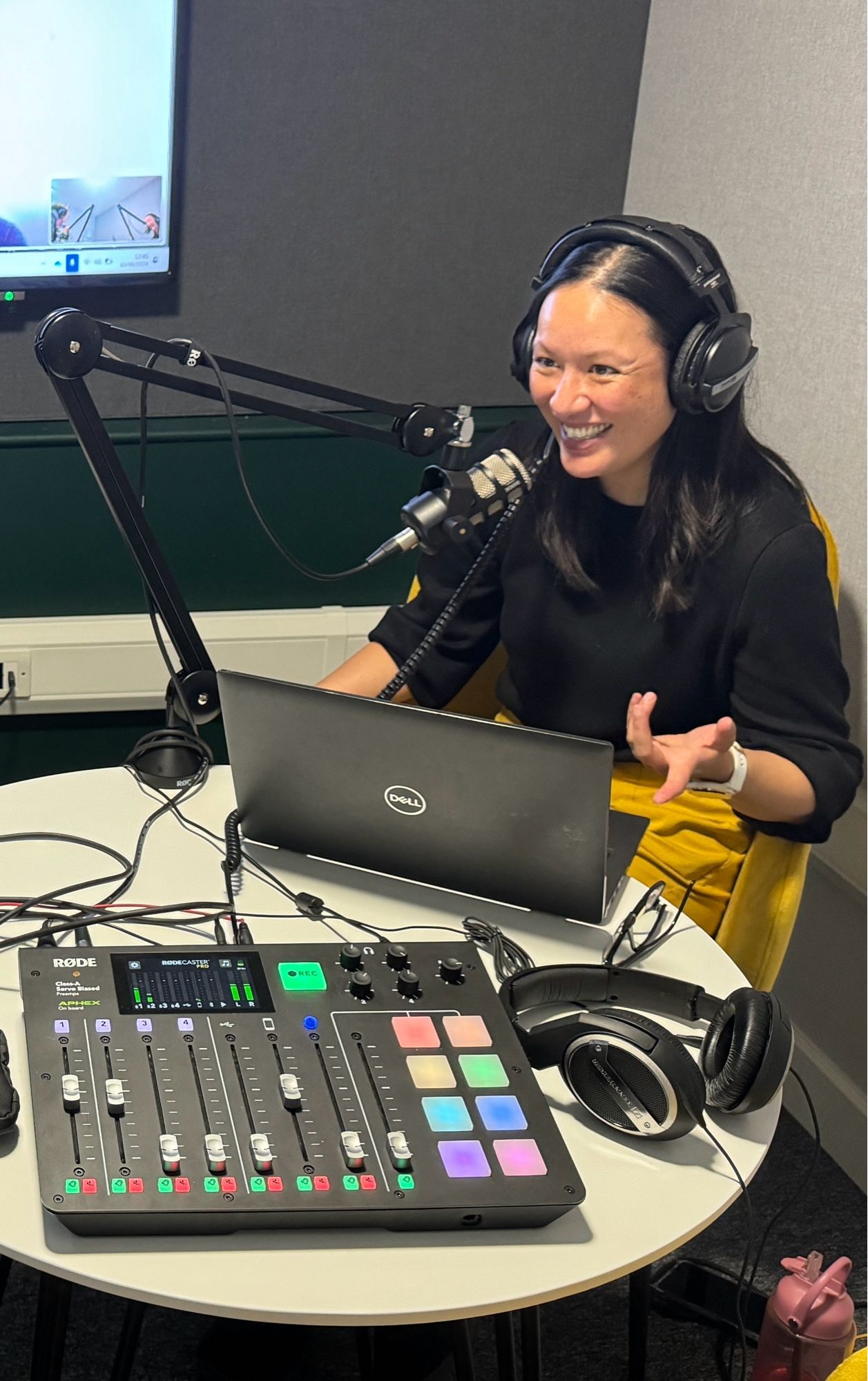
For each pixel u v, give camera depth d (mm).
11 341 2275
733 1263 1954
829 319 2027
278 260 2381
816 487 2092
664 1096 1090
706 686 1801
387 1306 946
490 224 2471
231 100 2256
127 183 2193
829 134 1986
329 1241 1000
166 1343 1729
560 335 1575
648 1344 1800
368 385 2512
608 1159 1116
